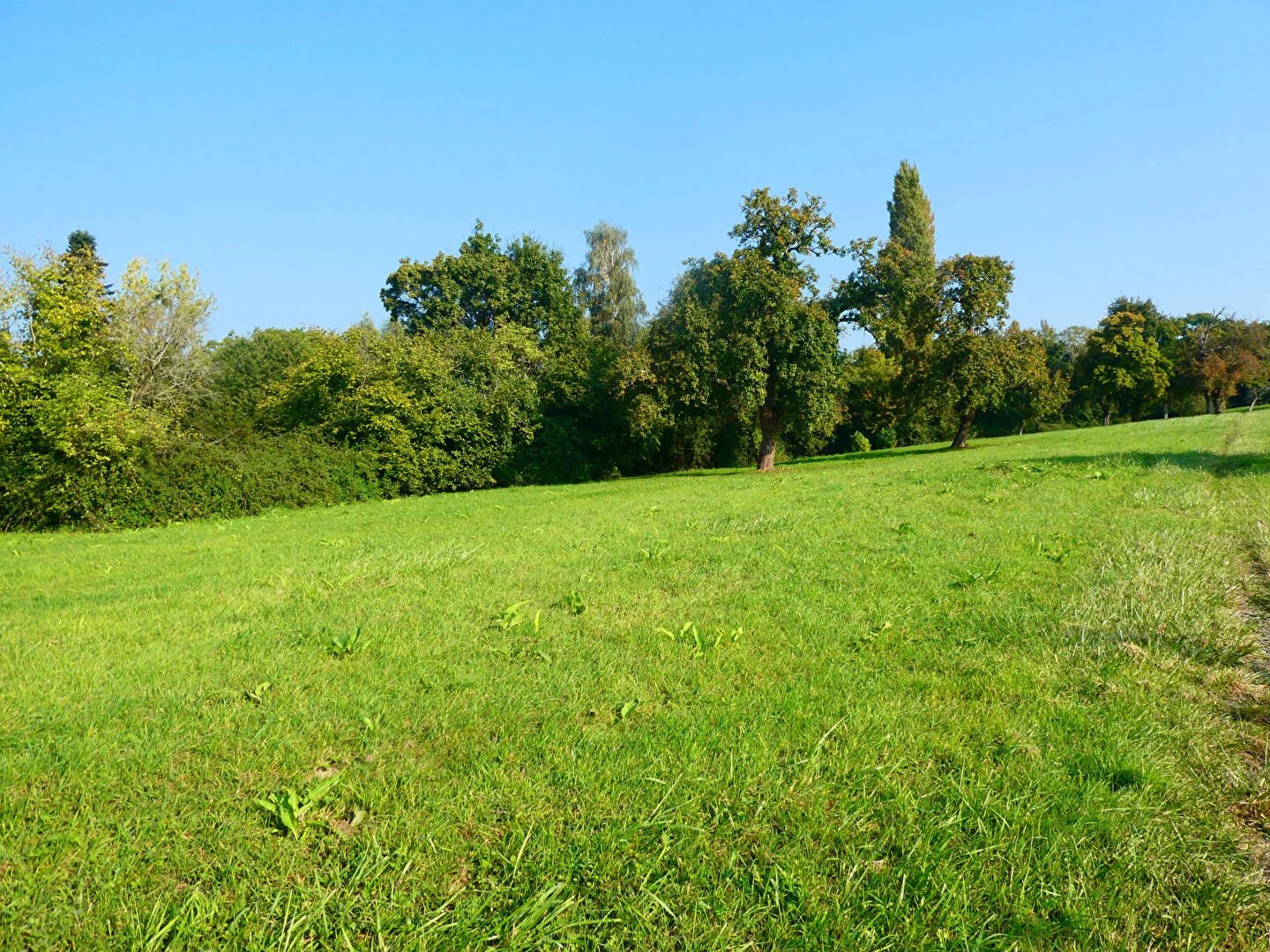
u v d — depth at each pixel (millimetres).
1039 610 6426
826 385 31531
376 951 2691
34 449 21625
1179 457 19453
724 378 30875
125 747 4230
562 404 39969
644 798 3652
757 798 3631
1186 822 3373
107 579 10422
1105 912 2844
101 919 2852
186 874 3119
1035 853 3176
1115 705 4512
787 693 4852
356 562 10125
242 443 27219
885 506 13711
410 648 5992
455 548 10984
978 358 36969
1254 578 7430
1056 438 42719
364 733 4391
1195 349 64375
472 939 2748
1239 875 3029
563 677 5246
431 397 31938
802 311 30359
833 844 3291
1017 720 4352
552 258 47562
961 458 29344
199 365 37469
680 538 11109
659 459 45875
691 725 4375
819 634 6078
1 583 10828
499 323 43531
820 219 32469
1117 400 66500
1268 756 3926
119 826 3453
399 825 3432
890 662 5406
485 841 3318
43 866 3176
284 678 5355
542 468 35969
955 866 3115
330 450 27953
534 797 3666
